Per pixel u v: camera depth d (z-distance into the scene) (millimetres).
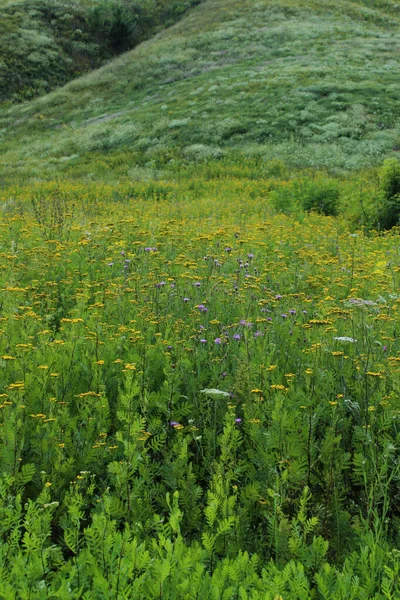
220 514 2633
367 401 3473
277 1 58406
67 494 2766
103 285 6273
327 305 5797
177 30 57531
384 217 14547
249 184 23172
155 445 3246
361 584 2318
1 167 32094
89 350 4246
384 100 34719
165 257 7832
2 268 6684
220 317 5332
